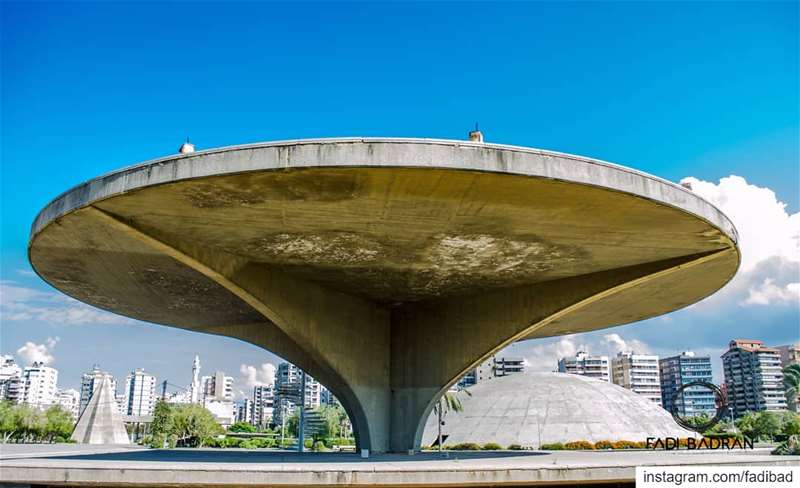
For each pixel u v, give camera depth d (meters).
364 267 23.86
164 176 15.48
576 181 15.30
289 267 24.11
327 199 16.64
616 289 24.28
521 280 25.84
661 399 182.62
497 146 14.88
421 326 29.41
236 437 92.00
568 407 57.84
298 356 31.73
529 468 17.25
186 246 20.78
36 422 78.94
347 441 78.50
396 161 14.48
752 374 156.88
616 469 17.94
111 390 71.31
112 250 21.73
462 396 63.72
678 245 20.94
